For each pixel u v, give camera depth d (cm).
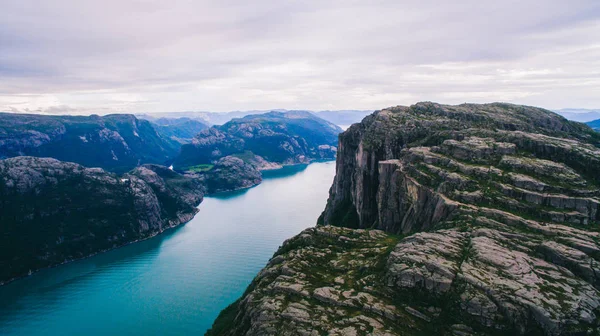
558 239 8669
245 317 9688
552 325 6631
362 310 8019
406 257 8744
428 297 7912
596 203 9412
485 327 7100
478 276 7700
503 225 9481
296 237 13738
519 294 7175
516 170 11600
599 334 6481
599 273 7531
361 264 10206
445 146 14425
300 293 9069
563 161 12138
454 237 9325
